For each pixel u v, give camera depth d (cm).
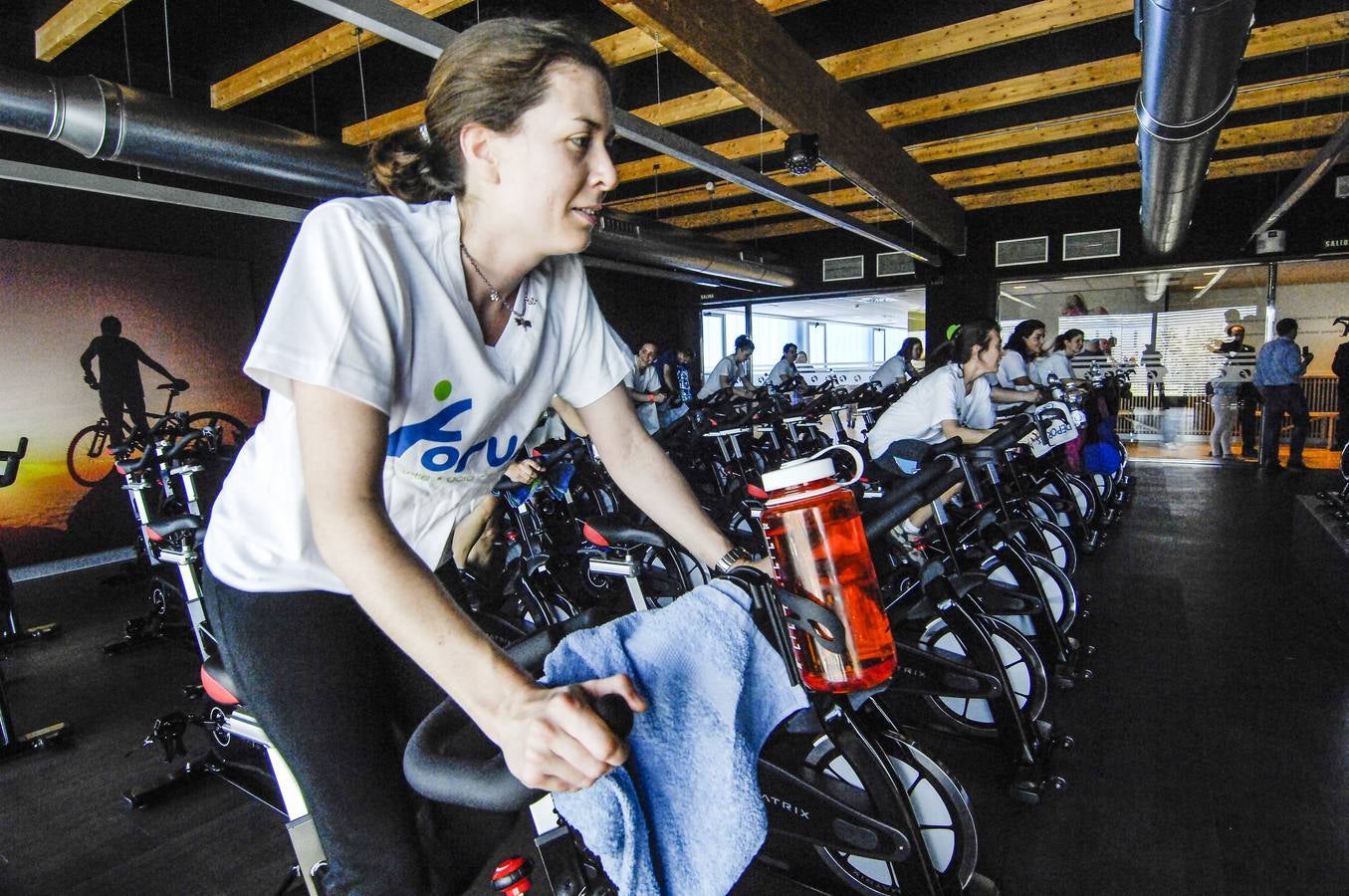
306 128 524
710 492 600
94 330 520
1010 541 259
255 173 342
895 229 909
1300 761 210
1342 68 478
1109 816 190
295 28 408
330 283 57
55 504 507
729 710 58
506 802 45
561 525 396
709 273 742
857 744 128
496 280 71
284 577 80
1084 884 165
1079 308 903
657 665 55
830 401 556
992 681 197
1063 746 220
